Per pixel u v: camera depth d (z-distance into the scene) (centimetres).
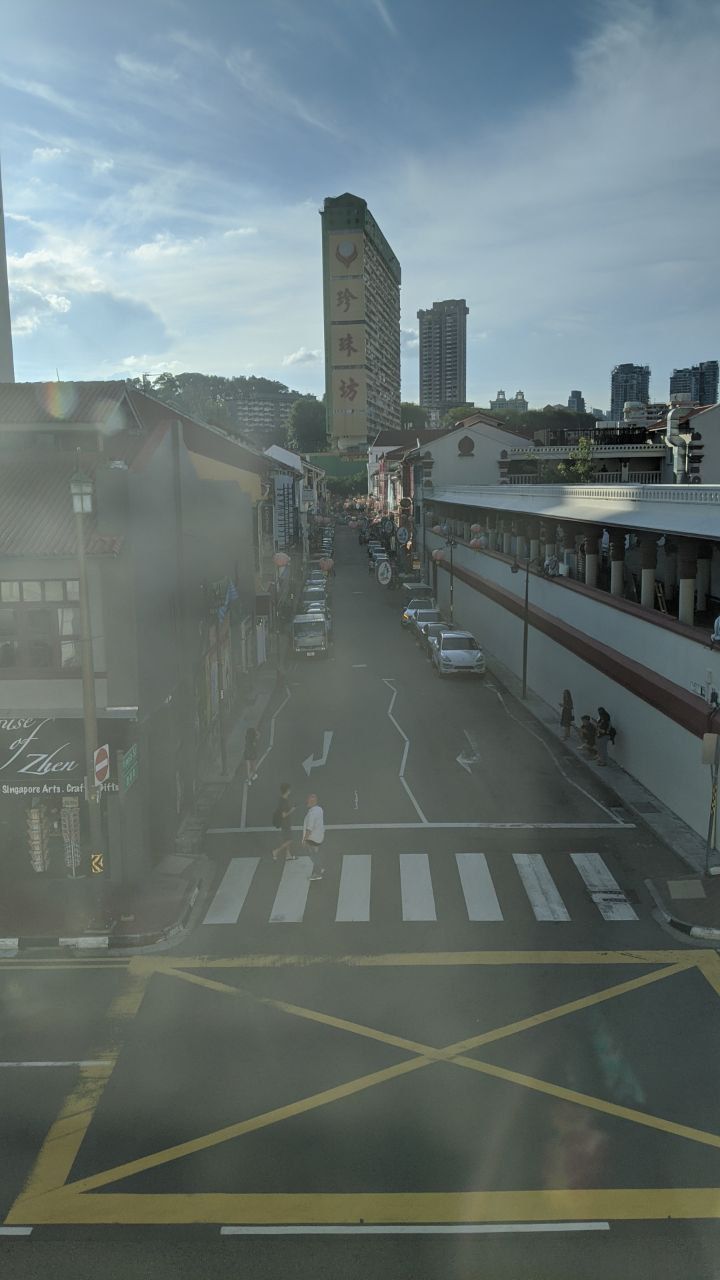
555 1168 1038
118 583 1748
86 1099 1181
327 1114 1142
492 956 1571
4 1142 1101
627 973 1506
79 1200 1004
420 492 8331
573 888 1852
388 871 1952
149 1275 905
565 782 2544
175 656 2206
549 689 3525
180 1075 1231
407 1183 1018
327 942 1634
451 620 5753
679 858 2000
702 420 5484
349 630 5419
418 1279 895
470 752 2842
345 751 2869
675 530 2278
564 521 3647
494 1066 1241
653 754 2408
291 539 7206
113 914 1714
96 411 2022
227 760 2798
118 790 1820
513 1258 919
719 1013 1377
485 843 2098
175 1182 1027
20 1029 1356
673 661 2314
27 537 1722
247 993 1455
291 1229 959
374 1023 1357
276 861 2025
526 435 8156
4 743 1809
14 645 1789
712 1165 1043
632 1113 1137
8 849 1892
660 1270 902
